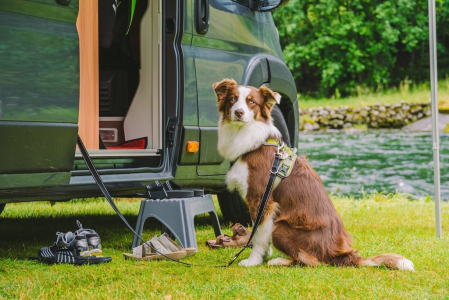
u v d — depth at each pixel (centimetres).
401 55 2638
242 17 527
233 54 509
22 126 334
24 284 314
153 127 463
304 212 365
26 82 336
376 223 564
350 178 1145
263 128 392
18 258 394
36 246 442
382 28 2481
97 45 449
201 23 471
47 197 375
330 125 2255
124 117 491
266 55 552
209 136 477
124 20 500
